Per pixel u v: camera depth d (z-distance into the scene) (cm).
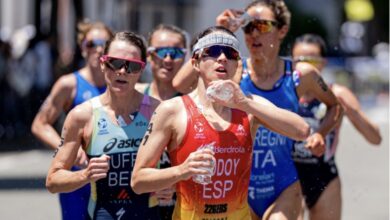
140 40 1026
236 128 923
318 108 1343
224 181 927
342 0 8288
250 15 1147
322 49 1483
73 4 3641
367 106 5584
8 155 3048
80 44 1391
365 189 2355
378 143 1409
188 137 913
